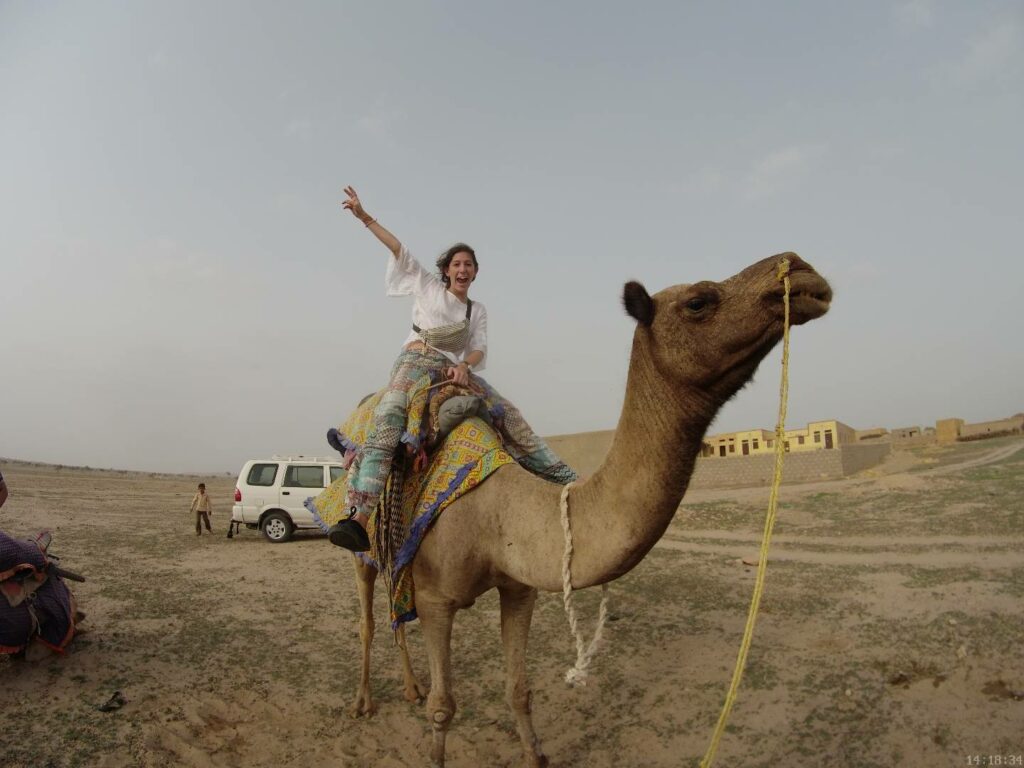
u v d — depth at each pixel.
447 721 3.86
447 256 4.86
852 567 9.91
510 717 5.39
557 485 3.65
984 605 7.29
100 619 7.33
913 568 9.45
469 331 4.75
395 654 6.87
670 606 8.38
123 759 4.43
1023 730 4.70
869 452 33.28
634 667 6.36
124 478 51.19
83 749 4.49
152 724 4.90
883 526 13.19
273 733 5.04
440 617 3.92
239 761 4.61
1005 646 6.10
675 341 2.91
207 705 5.35
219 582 10.02
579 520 3.27
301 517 15.23
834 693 5.50
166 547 13.77
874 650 6.32
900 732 4.83
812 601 8.12
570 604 3.22
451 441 4.11
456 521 3.79
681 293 2.99
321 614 8.38
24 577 5.69
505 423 4.59
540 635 7.46
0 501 5.55
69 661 5.96
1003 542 10.78
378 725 5.24
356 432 4.88
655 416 2.99
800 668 6.05
